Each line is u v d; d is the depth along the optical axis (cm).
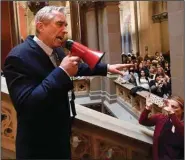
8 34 1028
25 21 1490
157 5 1698
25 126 154
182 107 243
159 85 627
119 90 937
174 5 348
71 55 152
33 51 152
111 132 227
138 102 721
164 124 237
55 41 152
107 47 993
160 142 233
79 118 221
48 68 156
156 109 408
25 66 147
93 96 1082
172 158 227
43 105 140
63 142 164
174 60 361
